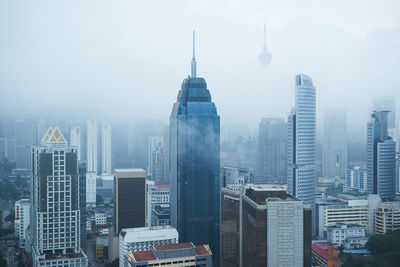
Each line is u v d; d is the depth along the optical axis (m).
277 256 186.62
